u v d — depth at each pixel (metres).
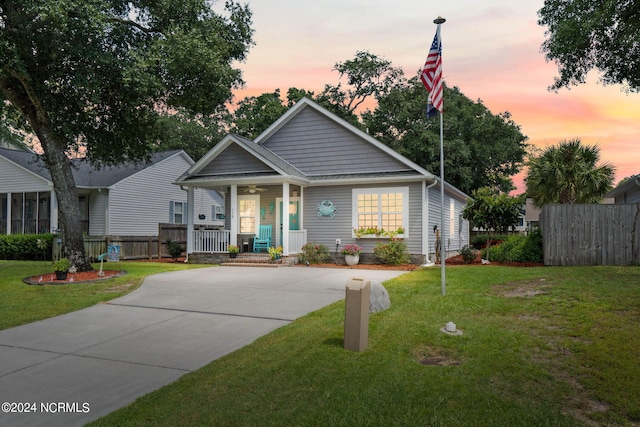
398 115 31.31
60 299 9.61
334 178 17.52
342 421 3.79
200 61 13.53
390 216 17.16
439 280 11.20
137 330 7.16
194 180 18.09
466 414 3.92
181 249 21.30
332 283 11.66
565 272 11.15
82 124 14.04
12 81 13.51
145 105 15.08
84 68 12.37
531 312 7.33
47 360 5.73
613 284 9.01
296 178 16.84
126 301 9.43
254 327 7.18
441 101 9.27
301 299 9.41
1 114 16.69
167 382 4.91
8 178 23.80
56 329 7.30
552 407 4.10
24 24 11.78
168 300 9.48
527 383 4.63
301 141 19.03
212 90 14.98
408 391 4.40
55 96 13.52
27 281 11.98
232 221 17.86
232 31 15.95
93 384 4.88
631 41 11.98
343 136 18.30
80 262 13.73
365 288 5.78
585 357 5.27
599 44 12.76
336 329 6.70
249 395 4.41
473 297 8.68
